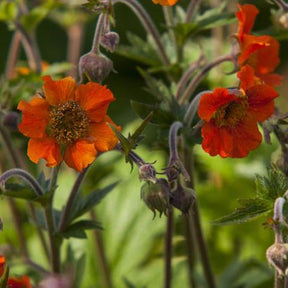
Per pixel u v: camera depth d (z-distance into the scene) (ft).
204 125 2.27
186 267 2.93
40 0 2.95
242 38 2.41
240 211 2.23
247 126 2.29
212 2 2.91
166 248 2.61
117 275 3.00
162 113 2.40
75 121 2.27
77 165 2.27
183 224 2.66
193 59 2.95
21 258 2.65
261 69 2.46
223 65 2.96
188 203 2.25
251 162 3.00
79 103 2.27
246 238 2.99
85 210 2.43
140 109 2.40
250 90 2.29
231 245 3.00
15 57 3.00
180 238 2.74
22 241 2.89
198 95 2.37
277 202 2.17
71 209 2.43
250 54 2.42
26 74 2.67
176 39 2.63
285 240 2.19
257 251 2.99
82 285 2.98
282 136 2.32
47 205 2.39
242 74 2.26
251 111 2.29
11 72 2.99
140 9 2.58
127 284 2.73
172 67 2.62
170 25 2.66
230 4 2.96
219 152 2.28
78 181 2.39
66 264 2.60
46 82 2.26
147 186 2.24
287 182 2.23
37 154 2.26
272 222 2.19
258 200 2.23
